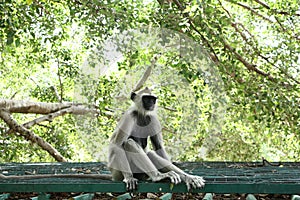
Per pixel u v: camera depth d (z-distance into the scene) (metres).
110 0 12.84
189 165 9.73
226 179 6.53
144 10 14.43
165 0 13.38
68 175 7.09
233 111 13.69
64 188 6.17
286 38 14.82
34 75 22.17
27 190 6.20
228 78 13.23
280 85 13.41
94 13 12.57
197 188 6.04
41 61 17.44
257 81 13.21
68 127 17.77
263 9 17.66
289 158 17.44
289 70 14.20
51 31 14.70
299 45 15.45
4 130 15.49
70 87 20.23
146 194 8.18
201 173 7.79
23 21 12.98
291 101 12.93
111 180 6.89
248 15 17.70
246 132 15.27
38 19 14.17
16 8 12.84
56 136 17.23
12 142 15.30
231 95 13.01
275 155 18.48
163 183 6.15
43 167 9.95
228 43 14.09
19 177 7.02
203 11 12.73
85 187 6.16
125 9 13.05
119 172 6.60
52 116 16.05
